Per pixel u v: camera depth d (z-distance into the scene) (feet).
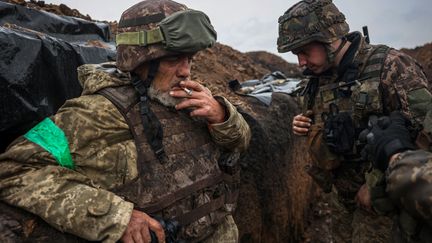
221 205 5.75
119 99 4.90
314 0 7.17
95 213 4.27
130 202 4.63
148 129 4.93
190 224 5.27
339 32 7.07
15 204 4.30
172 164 5.13
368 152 4.99
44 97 5.76
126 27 5.05
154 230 4.63
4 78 5.04
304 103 8.22
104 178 4.65
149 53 4.87
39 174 4.33
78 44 7.17
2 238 4.20
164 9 5.05
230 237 5.99
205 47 5.06
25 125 5.43
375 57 6.87
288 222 11.94
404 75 6.53
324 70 7.51
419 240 4.28
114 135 4.73
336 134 7.11
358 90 6.90
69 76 6.37
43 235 4.47
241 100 11.53
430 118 4.74
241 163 9.39
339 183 8.01
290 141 11.75
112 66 5.70
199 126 5.69
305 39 7.07
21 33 5.62
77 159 4.57
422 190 3.87
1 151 5.42
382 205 5.07
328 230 13.87
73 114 4.64
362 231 7.70
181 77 5.24
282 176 11.09
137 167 4.77
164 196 4.97
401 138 4.61
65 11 13.19
